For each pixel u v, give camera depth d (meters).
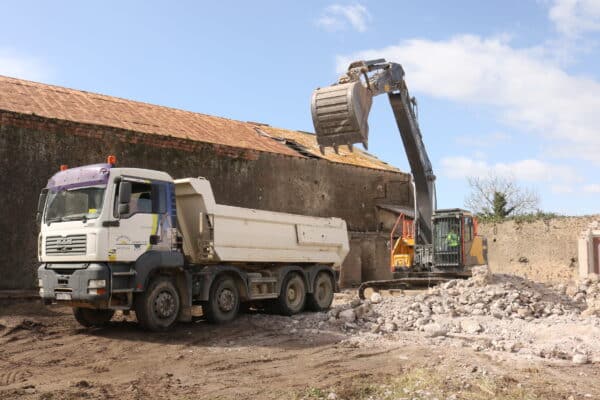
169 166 19.70
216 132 23.48
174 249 11.67
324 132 13.86
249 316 13.87
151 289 11.27
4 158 15.95
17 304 15.41
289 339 11.11
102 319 12.34
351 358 9.22
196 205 12.48
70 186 11.12
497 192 45.59
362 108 14.05
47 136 16.86
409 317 13.01
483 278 15.37
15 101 17.50
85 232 10.55
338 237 16.41
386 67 15.95
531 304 13.99
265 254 13.81
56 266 11.00
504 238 32.19
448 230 18.06
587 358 8.97
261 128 28.62
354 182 27.59
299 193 24.75
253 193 22.64
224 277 12.88
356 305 14.20
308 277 15.16
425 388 6.83
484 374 7.62
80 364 8.90
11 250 15.87
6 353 9.68
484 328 11.98
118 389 7.20
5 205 15.86
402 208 29.52
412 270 18.97
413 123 17.55
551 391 6.82
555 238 30.52
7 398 6.61
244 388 7.23
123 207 10.58
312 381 7.57
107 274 10.44
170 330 11.77
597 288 15.19
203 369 8.48
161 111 23.53
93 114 19.23
